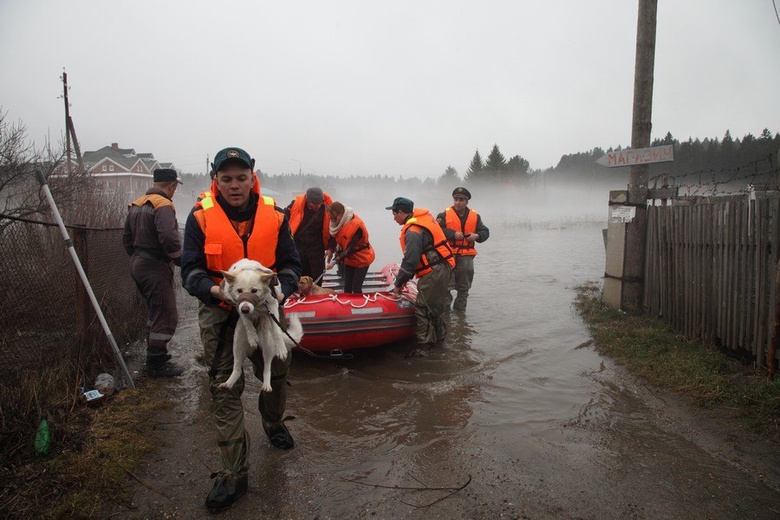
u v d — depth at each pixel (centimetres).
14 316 345
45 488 248
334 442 321
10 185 669
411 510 249
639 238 606
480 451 307
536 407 375
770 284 380
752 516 242
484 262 1226
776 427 314
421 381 433
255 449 310
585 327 594
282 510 249
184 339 538
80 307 399
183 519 241
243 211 269
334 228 609
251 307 220
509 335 570
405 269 490
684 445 312
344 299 505
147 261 411
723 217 445
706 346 463
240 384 264
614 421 349
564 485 270
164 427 332
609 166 629
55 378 344
